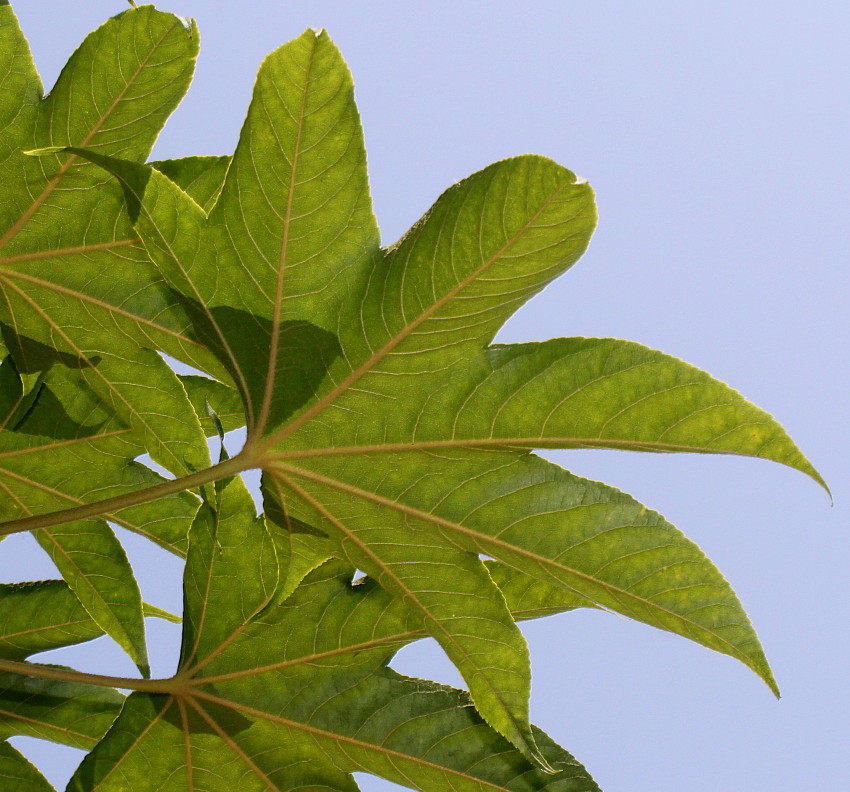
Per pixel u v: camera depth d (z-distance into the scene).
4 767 1.37
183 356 1.34
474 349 1.28
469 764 1.32
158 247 1.28
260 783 1.34
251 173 1.26
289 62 1.25
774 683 1.28
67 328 1.34
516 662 1.31
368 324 1.28
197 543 1.32
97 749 1.33
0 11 1.29
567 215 1.25
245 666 1.33
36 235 1.32
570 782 1.31
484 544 1.30
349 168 1.26
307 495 1.31
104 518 1.38
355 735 1.33
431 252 1.26
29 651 1.38
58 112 1.30
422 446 1.29
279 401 1.29
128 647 1.37
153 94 1.30
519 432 1.28
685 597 1.28
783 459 1.26
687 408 1.26
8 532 1.29
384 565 1.32
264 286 1.28
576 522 1.29
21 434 1.36
